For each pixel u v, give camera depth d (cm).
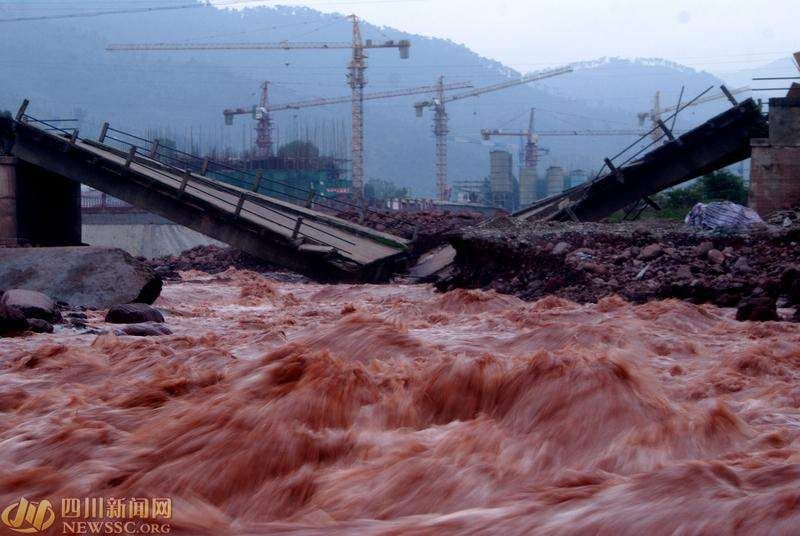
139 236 7944
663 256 3130
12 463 759
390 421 830
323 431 777
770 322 1900
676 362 1333
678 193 6925
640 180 4438
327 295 3459
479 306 2309
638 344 1472
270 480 695
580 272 3122
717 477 554
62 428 823
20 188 4453
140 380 1107
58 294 2386
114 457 743
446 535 545
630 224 3781
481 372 867
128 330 1816
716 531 491
